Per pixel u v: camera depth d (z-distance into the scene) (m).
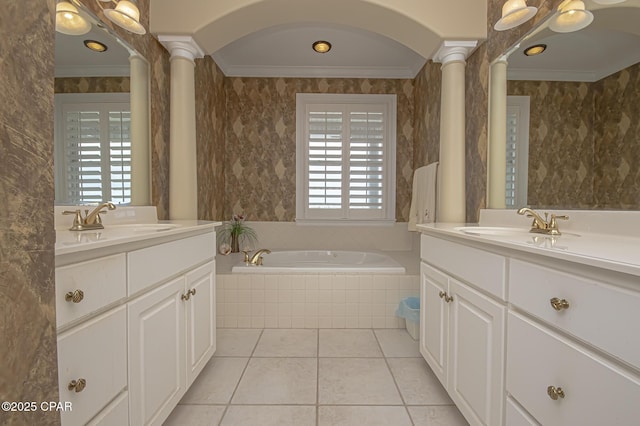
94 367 0.86
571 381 0.75
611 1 1.28
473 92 2.23
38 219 0.47
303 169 3.68
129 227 1.53
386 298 2.46
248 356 1.98
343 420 1.39
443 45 2.11
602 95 1.32
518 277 0.96
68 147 1.42
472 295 1.21
